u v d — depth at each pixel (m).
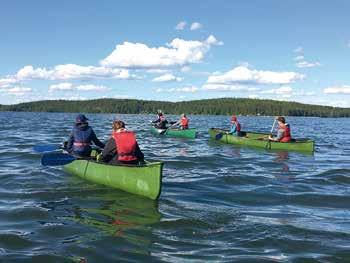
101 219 8.20
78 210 8.80
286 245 6.88
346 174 13.75
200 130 40.09
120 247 6.71
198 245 6.84
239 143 22.80
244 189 11.13
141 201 9.59
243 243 6.95
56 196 9.92
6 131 33.09
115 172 10.54
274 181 12.34
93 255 6.36
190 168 14.58
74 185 11.02
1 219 8.08
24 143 22.27
